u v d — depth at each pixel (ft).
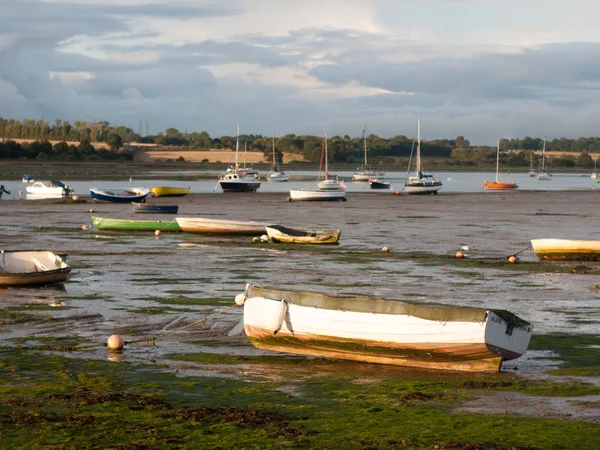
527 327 51.90
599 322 68.69
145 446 38.06
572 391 47.39
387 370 52.49
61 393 46.37
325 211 225.56
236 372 51.62
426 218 198.29
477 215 210.38
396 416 42.83
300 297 55.06
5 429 40.22
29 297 78.59
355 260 112.47
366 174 538.88
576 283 92.12
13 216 196.34
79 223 175.52
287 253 120.98
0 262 89.40
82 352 56.44
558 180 626.64
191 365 53.16
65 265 88.43
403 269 103.24
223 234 150.82
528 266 106.73
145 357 55.16
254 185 350.84
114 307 73.82
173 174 542.57
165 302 76.69
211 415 42.68
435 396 46.47
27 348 57.36
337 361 54.60
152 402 44.68
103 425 40.96
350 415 43.01
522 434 39.86
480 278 95.71
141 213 212.43
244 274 97.45
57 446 38.04
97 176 486.79
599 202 278.05
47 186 299.38
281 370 52.24
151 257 114.42
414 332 51.72
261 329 55.62
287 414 43.21
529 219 197.16
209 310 72.59
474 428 40.78
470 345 50.57
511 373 51.60
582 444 38.55
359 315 53.21
